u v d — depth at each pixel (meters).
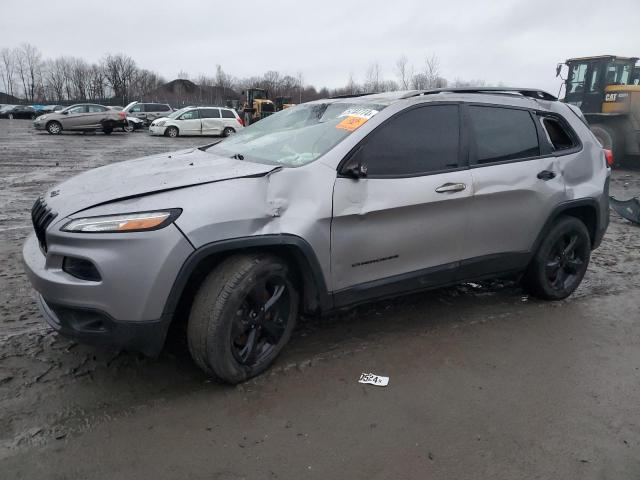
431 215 3.63
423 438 2.71
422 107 3.68
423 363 3.47
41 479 2.33
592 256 6.15
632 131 13.69
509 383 3.27
